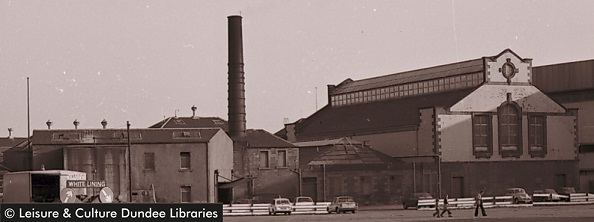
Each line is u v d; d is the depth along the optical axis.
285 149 80.06
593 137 96.00
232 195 77.25
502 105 87.62
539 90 89.81
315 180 80.38
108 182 72.00
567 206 73.06
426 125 85.88
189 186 73.31
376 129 94.00
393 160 85.19
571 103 99.06
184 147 73.50
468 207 72.81
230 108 81.25
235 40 82.75
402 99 100.00
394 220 51.97
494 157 86.75
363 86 107.81
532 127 88.88
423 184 83.44
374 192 81.69
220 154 76.12
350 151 83.75
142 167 72.94
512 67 88.75
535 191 80.75
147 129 74.25
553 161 89.44
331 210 68.00
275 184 79.38
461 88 91.19
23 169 79.06
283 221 53.53
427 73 98.00
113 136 73.38
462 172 85.25
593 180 95.12
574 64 99.12
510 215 55.53
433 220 50.88
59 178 48.03
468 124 86.00
